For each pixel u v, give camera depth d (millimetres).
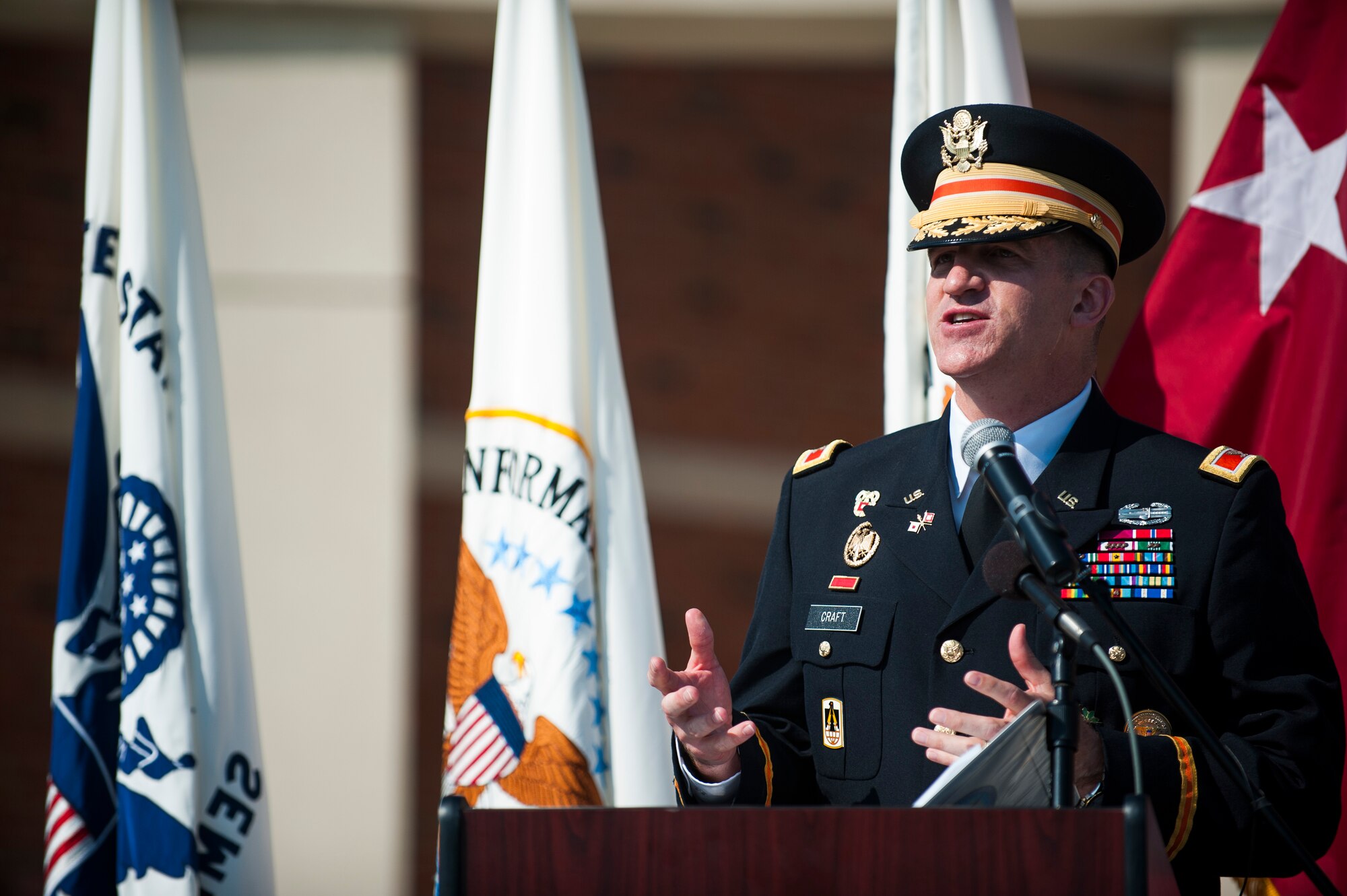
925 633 7715
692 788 7586
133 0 10828
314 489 18406
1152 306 10617
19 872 21844
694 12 17750
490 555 10391
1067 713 6098
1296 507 9945
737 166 24156
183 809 10008
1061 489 7863
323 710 18344
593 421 10609
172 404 10586
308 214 18516
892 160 10438
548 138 10656
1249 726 7273
